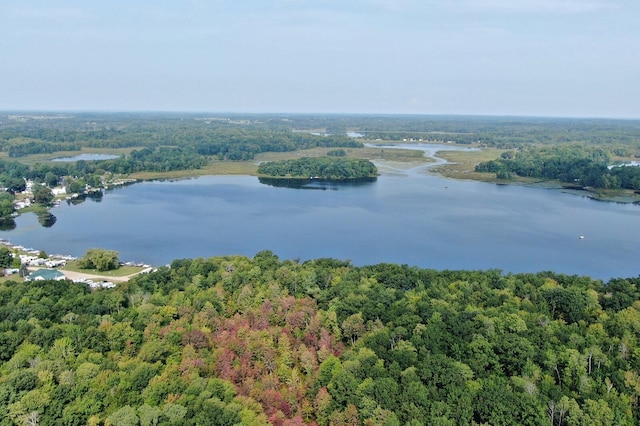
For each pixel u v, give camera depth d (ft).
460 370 329.72
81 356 348.79
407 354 350.84
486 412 296.30
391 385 312.91
